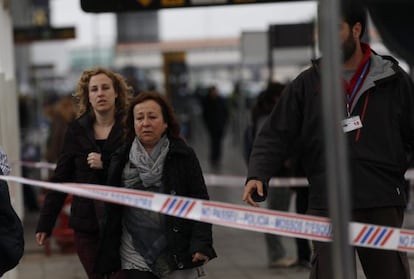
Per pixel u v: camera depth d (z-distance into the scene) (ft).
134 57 230.68
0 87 39.37
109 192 28.02
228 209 26.76
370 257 27.40
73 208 32.24
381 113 27.07
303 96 27.55
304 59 88.43
